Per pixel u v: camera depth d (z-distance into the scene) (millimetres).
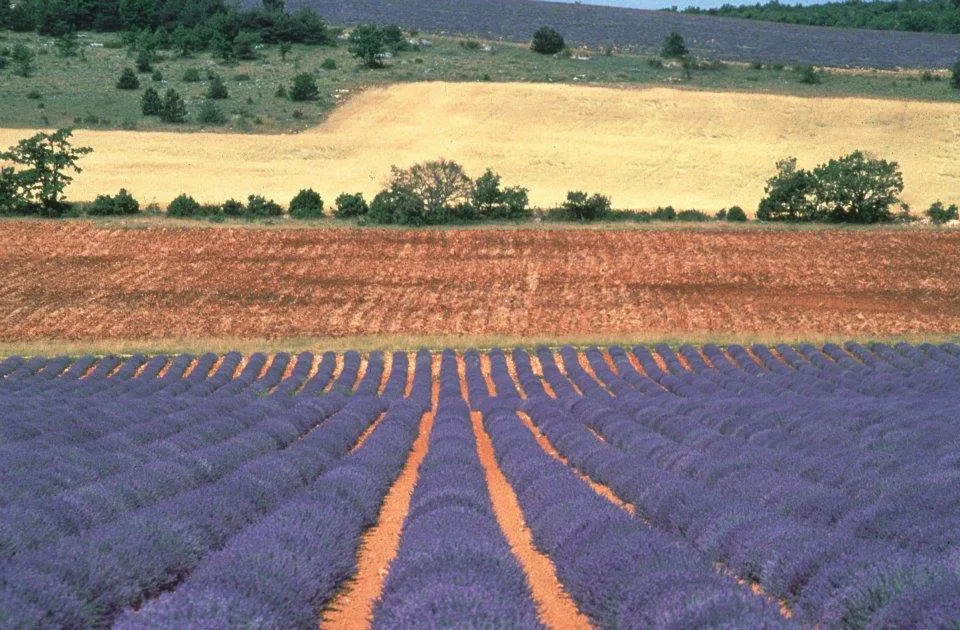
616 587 15852
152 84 170750
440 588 14281
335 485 25531
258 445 34312
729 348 67375
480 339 70750
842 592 14586
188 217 97000
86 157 124375
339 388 57656
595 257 87812
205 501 21453
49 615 13633
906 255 89062
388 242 90938
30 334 69750
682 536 21625
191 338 69750
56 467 26703
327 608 17938
